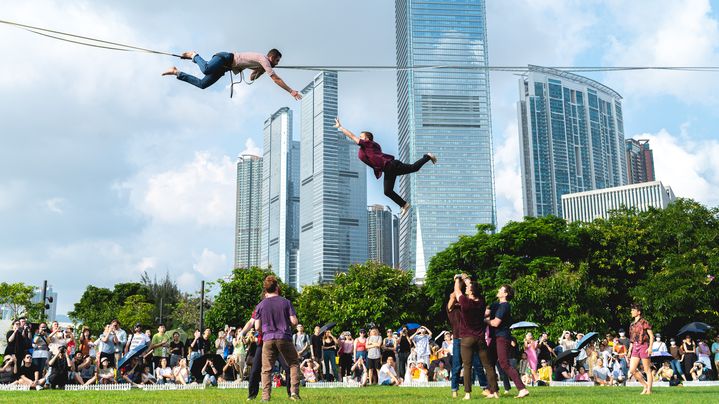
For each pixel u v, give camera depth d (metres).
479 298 12.14
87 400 11.75
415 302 58.81
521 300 45.12
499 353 12.00
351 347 25.36
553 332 42.69
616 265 52.22
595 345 27.47
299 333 24.58
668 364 24.88
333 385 21.72
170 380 22.17
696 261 45.41
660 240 51.81
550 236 51.62
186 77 13.09
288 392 12.84
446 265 56.91
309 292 70.44
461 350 12.10
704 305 42.94
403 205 13.34
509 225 53.56
